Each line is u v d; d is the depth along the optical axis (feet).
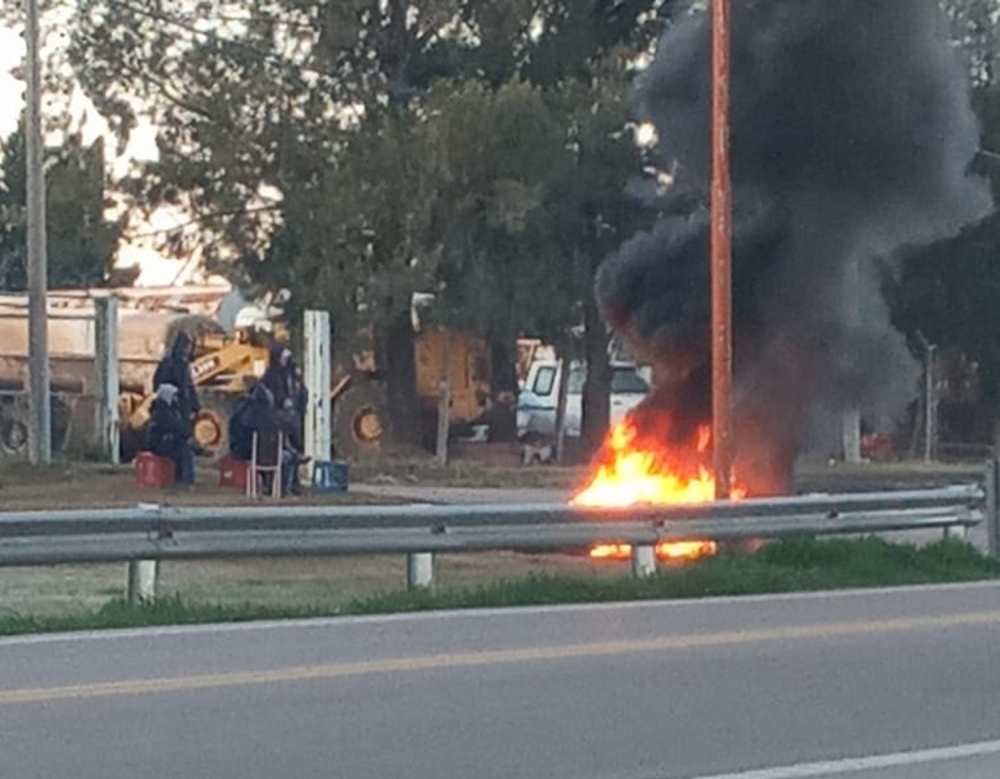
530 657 45.75
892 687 42.60
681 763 33.94
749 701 40.50
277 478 98.73
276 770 32.60
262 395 99.55
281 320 137.39
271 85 136.36
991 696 41.57
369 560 71.61
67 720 36.78
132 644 47.11
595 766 33.53
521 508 58.85
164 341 131.23
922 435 163.43
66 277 191.42
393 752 34.35
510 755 34.32
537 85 138.21
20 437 128.67
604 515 60.44
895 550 67.46
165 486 101.14
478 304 133.69
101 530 51.72
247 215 138.72
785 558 65.51
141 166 138.41
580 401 152.66
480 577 64.13
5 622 49.44
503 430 149.69
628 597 58.59
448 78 136.05
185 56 137.18
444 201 130.93
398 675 42.73
